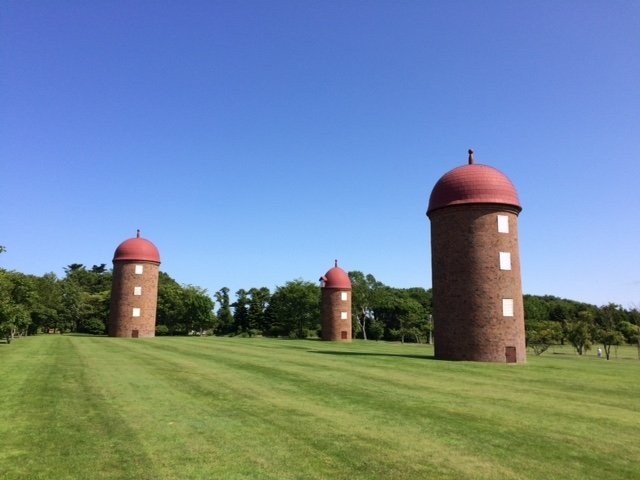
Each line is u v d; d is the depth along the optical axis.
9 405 15.74
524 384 22.06
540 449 11.26
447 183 37.59
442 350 36.34
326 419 13.99
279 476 9.34
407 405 16.28
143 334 72.25
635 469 9.98
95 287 126.88
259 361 31.11
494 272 35.53
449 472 9.65
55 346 43.91
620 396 18.95
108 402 16.39
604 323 71.62
